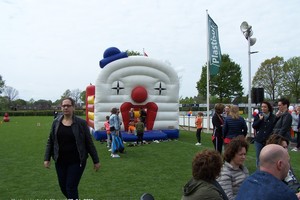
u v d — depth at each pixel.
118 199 5.79
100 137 14.48
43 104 98.25
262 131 6.52
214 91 53.56
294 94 53.47
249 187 2.39
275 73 55.91
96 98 14.61
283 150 2.48
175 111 15.50
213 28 18.75
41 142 15.15
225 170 3.57
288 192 2.28
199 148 12.26
